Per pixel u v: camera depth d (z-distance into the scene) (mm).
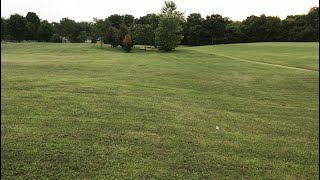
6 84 14867
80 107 10555
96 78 19516
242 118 10484
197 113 10789
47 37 124438
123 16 123812
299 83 21062
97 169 5871
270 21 113562
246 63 37844
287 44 76125
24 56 45625
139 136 7824
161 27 68750
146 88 15898
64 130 7934
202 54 55719
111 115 9727
